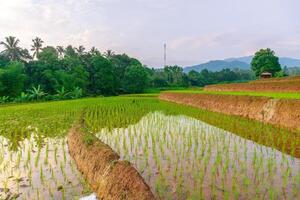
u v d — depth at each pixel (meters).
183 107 29.73
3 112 30.62
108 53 109.81
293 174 8.29
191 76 118.69
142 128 16.53
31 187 8.62
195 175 8.44
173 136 14.09
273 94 23.14
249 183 7.72
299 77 36.12
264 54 84.00
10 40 80.88
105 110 26.78
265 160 9.76
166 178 8.26
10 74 68.25
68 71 86.06
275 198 6.77
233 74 137.88
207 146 11.98
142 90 95.62
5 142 14.77
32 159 11.38
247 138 13.41
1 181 9.17
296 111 15.27
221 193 7.15
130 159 10.25
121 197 6.86
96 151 9.62
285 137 13.26
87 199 7.74
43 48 91.81
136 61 113.44
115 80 93.56
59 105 36.19
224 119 19.83
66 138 15.05
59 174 9.62
